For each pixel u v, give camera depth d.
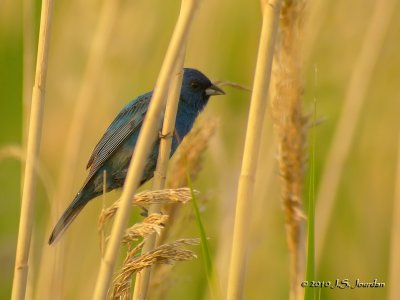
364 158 12.91
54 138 13.09
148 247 6.85
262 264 11.48
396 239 9.61
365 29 12.31
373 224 12.46
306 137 7.67
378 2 11.19
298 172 7.70
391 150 12.96
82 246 11.62
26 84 9.63
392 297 9.54
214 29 13.80
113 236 5.57
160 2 13.34
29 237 6.61
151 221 5.88
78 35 13.09
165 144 7.20
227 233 10.34
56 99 13.24
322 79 12.53
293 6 7.32
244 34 13.92
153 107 5.59
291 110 7.60
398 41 11.48
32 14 9.73
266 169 10.80
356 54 12.41
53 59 13.37
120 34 12.37
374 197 12.66
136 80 12.82
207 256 6.42
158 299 8.51
